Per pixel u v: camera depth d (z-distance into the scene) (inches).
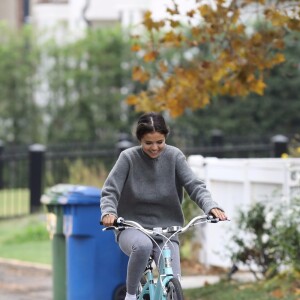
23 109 3004.4
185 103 1280.8
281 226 1168.8
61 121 2962.6
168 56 2566.4
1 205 2450.8
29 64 2994.6
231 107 2945.4
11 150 2369.6
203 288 1252.5
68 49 2935.5
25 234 1921.8
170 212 871.7
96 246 1107.3
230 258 1272.1
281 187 1288.1
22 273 1581.0
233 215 1375.5
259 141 2474.2
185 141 2404.0
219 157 2126.0
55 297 1152.2
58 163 2551.7
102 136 2935.5
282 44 1240.8
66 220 1112.8
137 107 1312.7
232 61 1238.9
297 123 3016.7
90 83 2915.8
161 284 815.1
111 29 2928.2
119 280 1114.1
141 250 824.3
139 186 858.8
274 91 2974.9
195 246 1464.1
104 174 2250.2
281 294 1149.7
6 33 3053.6
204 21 1249.4
